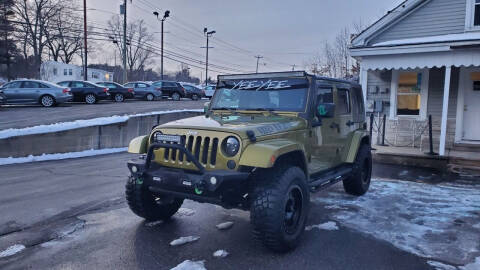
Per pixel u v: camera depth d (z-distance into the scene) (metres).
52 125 11.67
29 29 49.91
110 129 13.05
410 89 12.15
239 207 4.20
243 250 4.18
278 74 5.14
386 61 10.62
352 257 4.03
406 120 11.95
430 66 9.99
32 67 51.16
